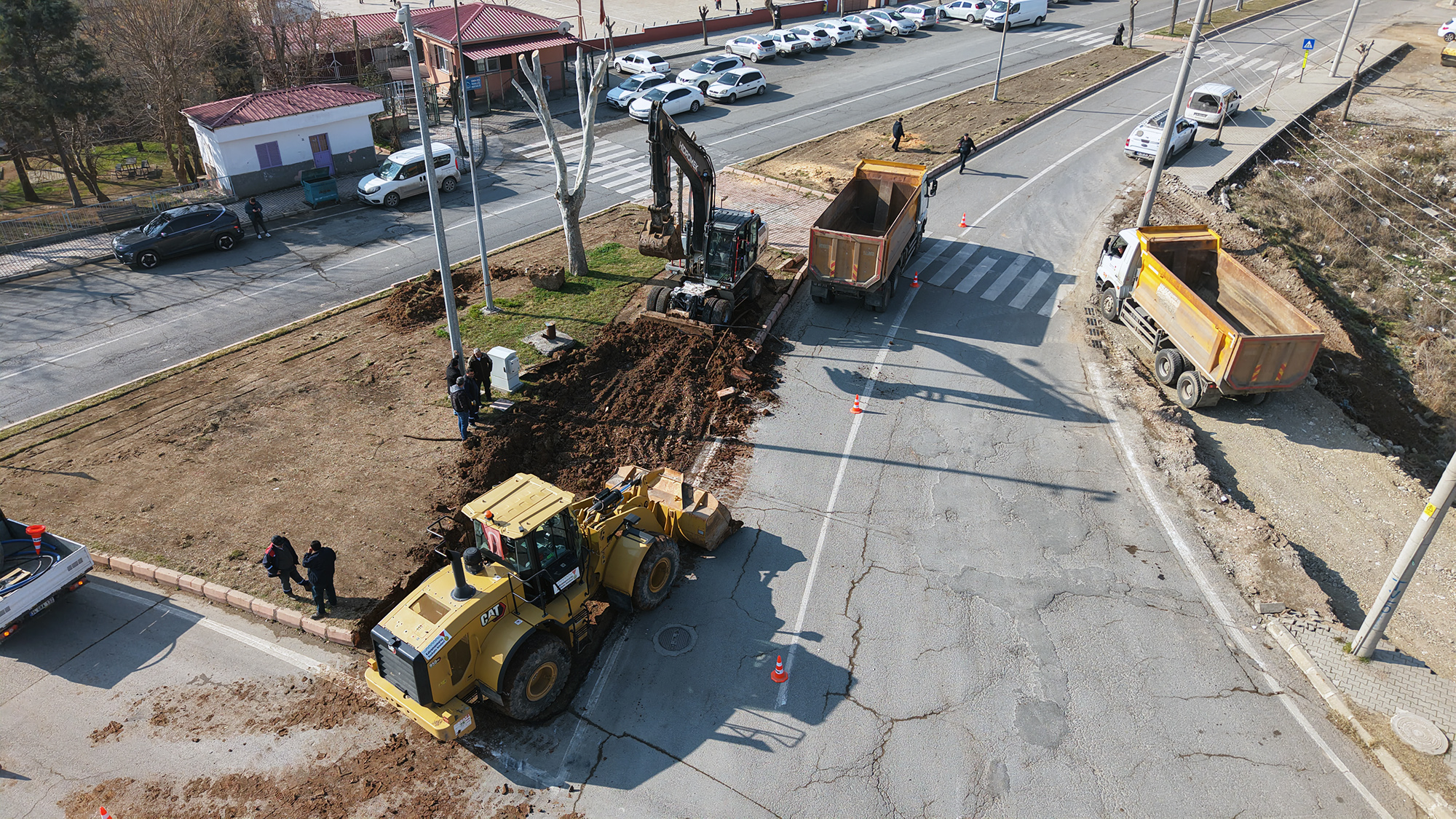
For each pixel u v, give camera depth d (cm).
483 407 1828
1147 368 2042
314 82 4200
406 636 1022
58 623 1323
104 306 2392
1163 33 5522
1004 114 3928
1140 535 1503
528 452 1688
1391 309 2691
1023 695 1191
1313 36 5431
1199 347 1833
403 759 1101
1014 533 1505
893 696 1188
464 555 1071
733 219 2059
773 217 2881
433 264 2639
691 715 1161
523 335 2123
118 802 1044
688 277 2178
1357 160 3622
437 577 1129
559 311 2250
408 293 2397
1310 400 1962
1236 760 1098
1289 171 3497
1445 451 2052
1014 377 1988
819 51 5119
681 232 2256
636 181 3281
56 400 1936
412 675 1013
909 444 1745
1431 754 1096
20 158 3388
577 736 1131
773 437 1767
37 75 2989
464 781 1071
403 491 1592
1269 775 1080
